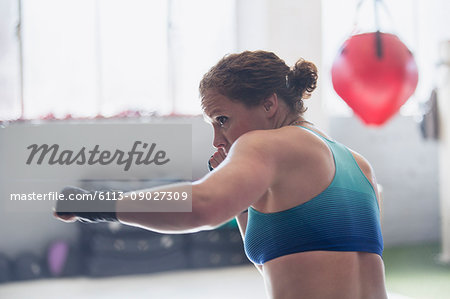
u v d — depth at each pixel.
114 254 6.43
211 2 7.87
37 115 7.07
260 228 1.44
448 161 7.45
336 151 1.54
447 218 7.51
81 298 5.55
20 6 7.03
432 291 6.00
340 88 3.82
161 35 7.67
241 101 1.49
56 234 6.80
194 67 7.82
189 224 1.20
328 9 8.55
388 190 8.75
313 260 1.38
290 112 1.57
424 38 9.01
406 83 3.73
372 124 3.81
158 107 7.67
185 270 6.79
